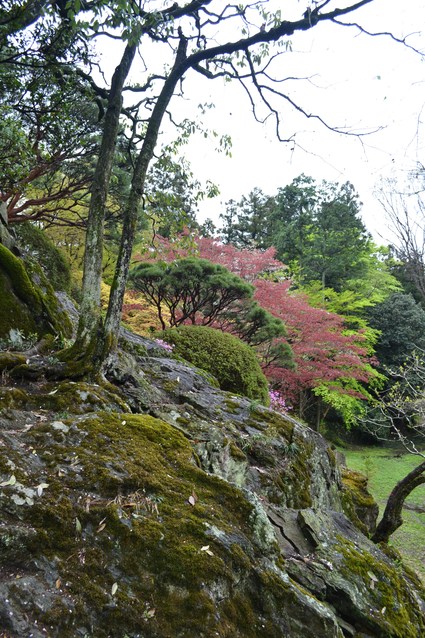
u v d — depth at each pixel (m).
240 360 6.39
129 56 3.35
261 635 2.04
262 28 3.59
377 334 18.61
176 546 2.02
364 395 15.18
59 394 2.85
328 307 17.06
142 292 9.37
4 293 3.71
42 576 1.71
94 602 1.72
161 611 1.82
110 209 8.31
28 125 5.04
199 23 3.80
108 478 2.17
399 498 4.90
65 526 1.89
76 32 3.66
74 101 4.79
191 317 9.27
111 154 3.30
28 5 3.29
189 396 4.20
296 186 22.30
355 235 19.73
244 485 3.48
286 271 19.53
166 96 3.52
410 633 2.94
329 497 4.68
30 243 6.64
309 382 13.33
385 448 16.59
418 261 6.44
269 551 2.43
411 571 4.52
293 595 2.26
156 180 5.08
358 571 3.11
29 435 2.33
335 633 2.28
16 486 1.93
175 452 2.65
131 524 2.02
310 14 3.39
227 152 4.77
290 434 4.51
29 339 3.68
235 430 4.02
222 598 2.00
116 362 3.59
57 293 5.13
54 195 7.53
